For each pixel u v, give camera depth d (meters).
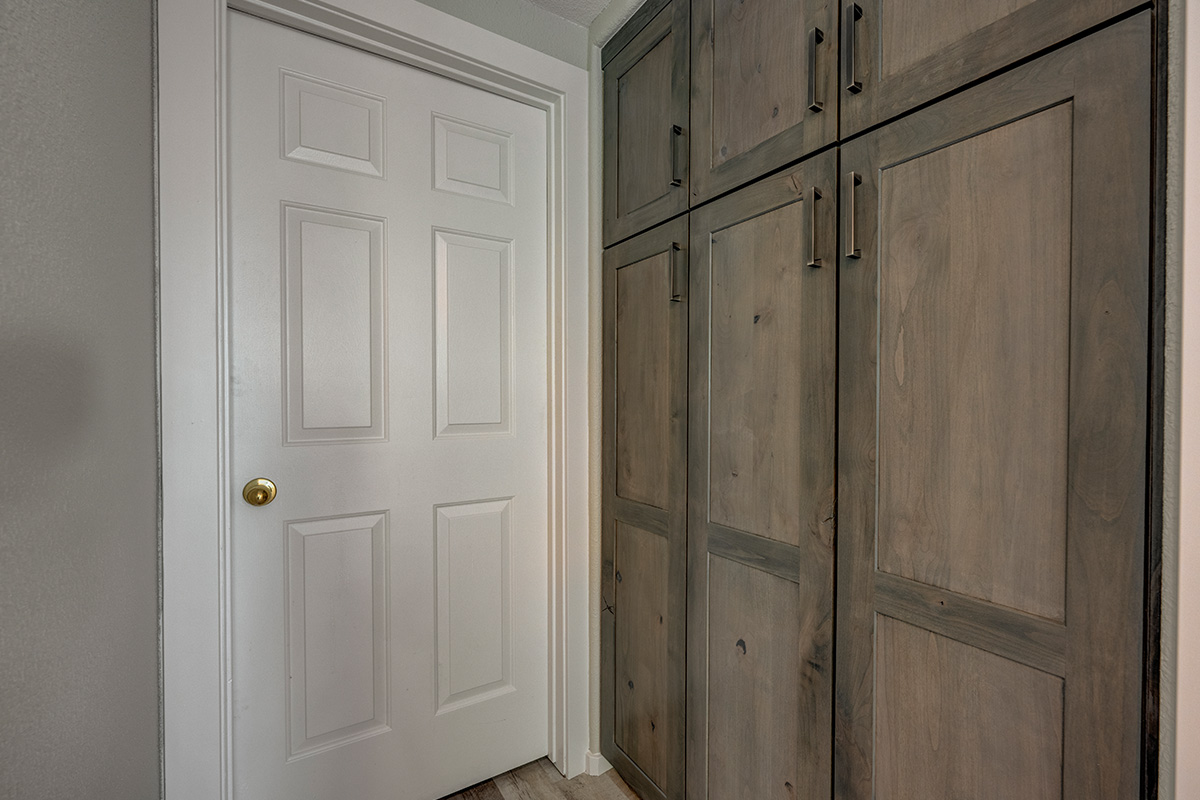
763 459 1.10
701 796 1.26
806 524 1.00
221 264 1.09
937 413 0.81
